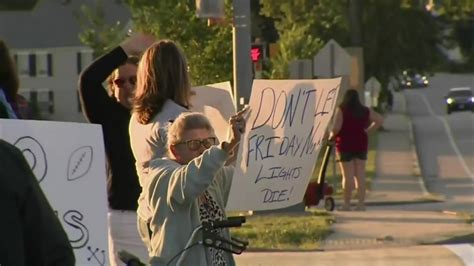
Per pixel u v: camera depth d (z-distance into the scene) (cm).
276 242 2455
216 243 939
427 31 9419
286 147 1082
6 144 670
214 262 948
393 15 9188
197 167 909
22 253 648
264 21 9094
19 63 11456
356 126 3247
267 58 4969
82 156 874
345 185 3284
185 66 1052
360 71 6906
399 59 9344
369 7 9119
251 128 1055
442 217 3034
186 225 939
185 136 955
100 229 873
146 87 1041
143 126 1045
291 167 1092
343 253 2298
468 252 2270
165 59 1041
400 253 2270
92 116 1161
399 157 6284
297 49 5606
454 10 9019
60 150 866
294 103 1079
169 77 1038
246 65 2895
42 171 859
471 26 14262
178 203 931
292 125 1084
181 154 959
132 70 1175
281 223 2753
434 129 9456
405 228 2752
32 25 11519
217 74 4181
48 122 864
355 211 3250
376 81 8531
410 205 3641
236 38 2898
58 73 11469
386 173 5253
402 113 12562
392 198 3953
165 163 955
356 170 3278
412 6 9300
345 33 9106
